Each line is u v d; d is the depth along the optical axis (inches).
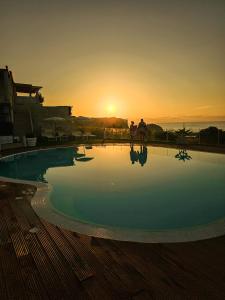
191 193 300.2
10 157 495.2
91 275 104.7
